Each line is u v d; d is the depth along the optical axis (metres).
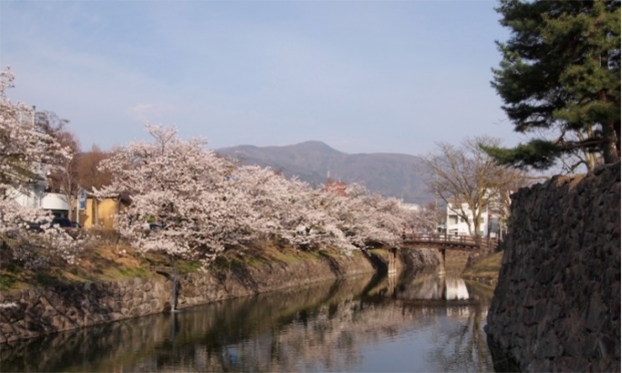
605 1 15.67
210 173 27.67
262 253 36.81
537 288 13.28
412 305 29.56
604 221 9.08
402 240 52.00
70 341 17.86
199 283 27.19
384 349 18.47
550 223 12.75
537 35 16.33
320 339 20.03
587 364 8.95
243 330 21.14
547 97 16.64
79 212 38.59
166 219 26.27
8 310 16.92
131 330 20.08
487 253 49.66
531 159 16.41
